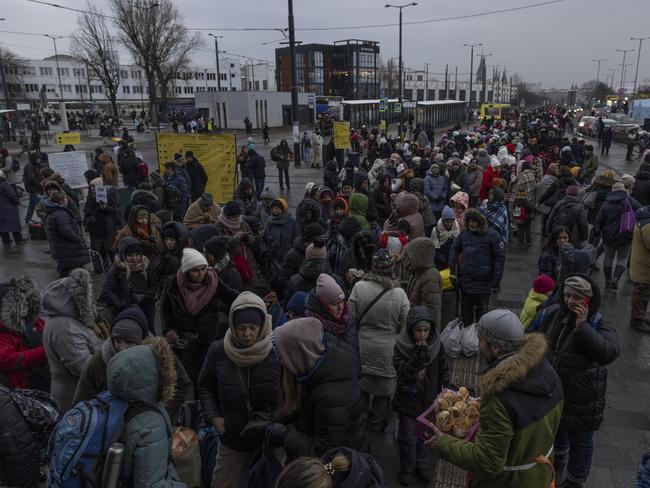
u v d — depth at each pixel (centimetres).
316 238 527
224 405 350
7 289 424
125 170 1502
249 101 5106
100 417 261
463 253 656
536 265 1084
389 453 485
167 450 274
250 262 654
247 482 316
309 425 296
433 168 1187
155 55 6000
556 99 19838
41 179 1331
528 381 268
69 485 255
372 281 483
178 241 596
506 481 275
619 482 446
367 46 8969
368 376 489
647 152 1180
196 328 480
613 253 902
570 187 839
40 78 11962
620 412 553
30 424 320
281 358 292
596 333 376
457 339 596
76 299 413
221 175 1381
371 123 4488
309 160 2808
